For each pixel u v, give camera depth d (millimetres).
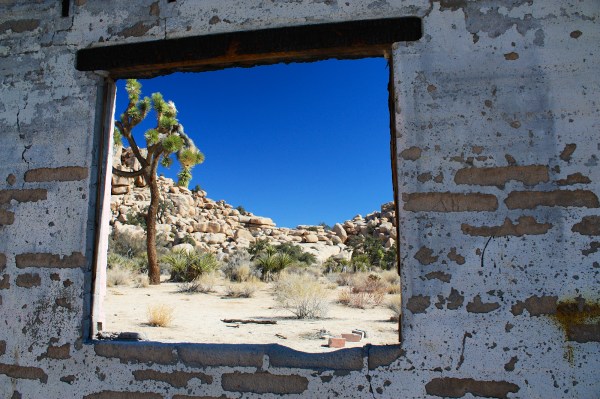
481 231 3266
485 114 3373
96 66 3988
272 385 3340
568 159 3250
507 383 3119
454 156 3365
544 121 3311
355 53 3742
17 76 4164
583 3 3383
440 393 3166
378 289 16891
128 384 3533
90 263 3842
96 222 3928
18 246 3918
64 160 3941
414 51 3510
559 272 3160
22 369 3750
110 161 4219
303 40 3658
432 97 3449
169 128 21172
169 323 9375
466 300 3221
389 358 3242
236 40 3762
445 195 3338
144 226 42531
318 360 3316
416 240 3324
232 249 46344
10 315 3842
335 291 17859
